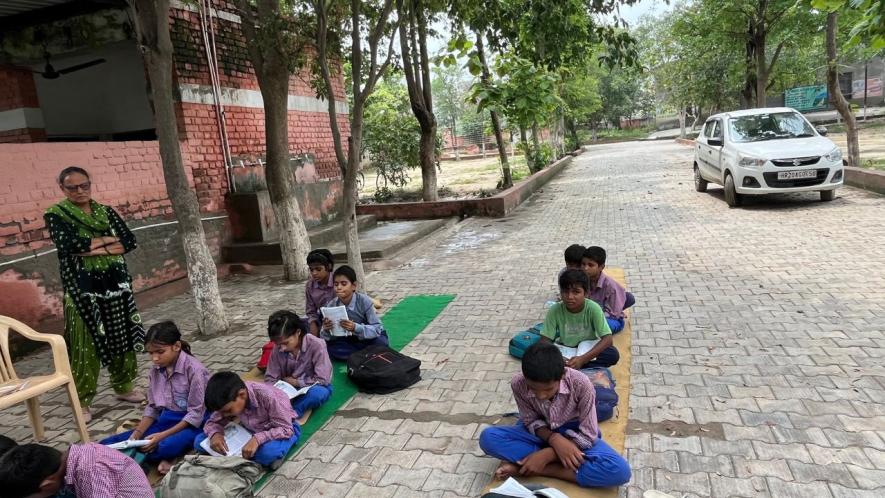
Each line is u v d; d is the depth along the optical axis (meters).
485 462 3.44
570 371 3.15
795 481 3.00
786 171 10.13
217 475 3.10
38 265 6.50
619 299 5.05
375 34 6.52
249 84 10.49
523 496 2.80
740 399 3.89
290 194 8.48
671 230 9.58
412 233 11.23
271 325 4.21
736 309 5.61
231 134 10.02
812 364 4.31
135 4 5.61
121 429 4.29
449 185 20.78
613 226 10.48
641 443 3.47
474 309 6.47
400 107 17.23
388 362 4.62
